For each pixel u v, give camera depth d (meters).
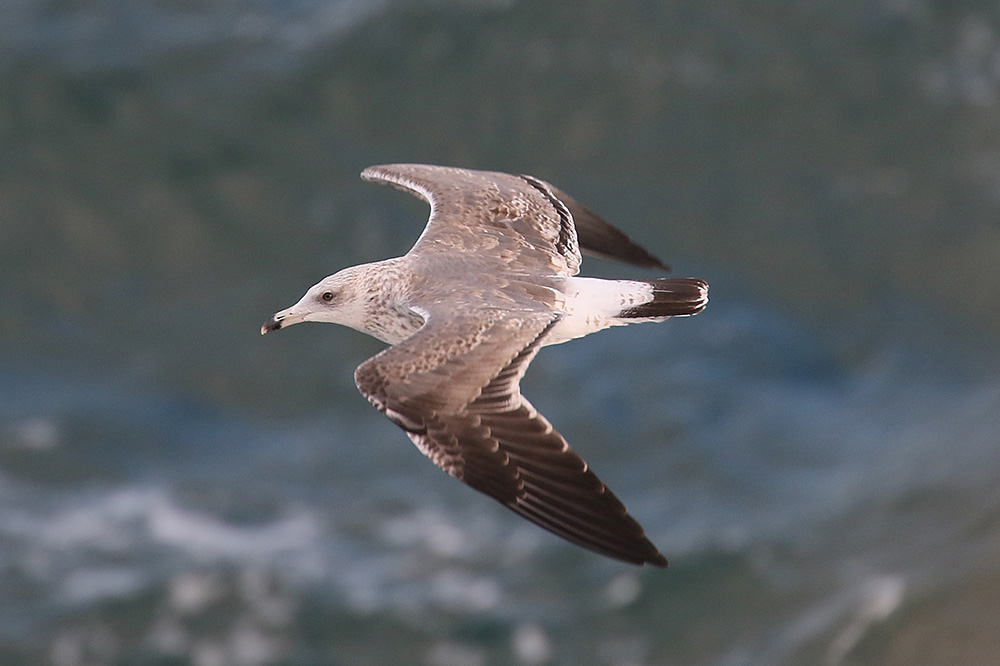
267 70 21.98
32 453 17.52
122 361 18.84
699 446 17.66
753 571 15.56
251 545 16.36
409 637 15.20
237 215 20.56
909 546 15.12
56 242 20.22
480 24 22.17
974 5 22.33
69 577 15.92
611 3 22.36
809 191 20.81
